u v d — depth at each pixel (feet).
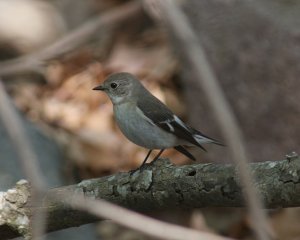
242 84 43.98
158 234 15.38
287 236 41.39
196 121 46.19
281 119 42.93
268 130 43.32
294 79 42.39
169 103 48.78
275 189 21.54
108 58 55.06
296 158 21.53
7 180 41.14
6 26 57.21
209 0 45.96
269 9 44.29
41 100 53.21
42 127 49.93
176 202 24.22
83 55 55.36
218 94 13.66
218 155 45.03
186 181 23.56
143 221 15.46
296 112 42.39
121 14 57.31
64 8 60.03
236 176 22.49
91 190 25.48
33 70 55.11
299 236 41.37
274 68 42.98
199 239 16.10
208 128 45.60
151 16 56.75
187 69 46.47
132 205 25.14
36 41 57.47
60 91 53.36
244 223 43.01
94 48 56.08
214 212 43.88
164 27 50.98
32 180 13.99
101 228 43.52
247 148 43.91
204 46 45.42
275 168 21.72
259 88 43.50
